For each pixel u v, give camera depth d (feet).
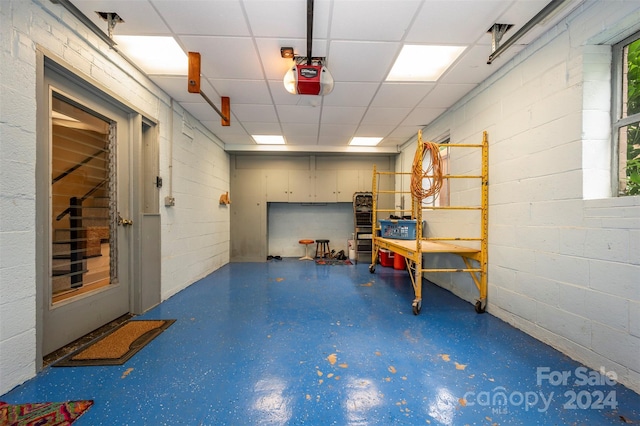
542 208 7.06
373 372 5.67
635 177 5.72
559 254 6.56
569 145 6.32
